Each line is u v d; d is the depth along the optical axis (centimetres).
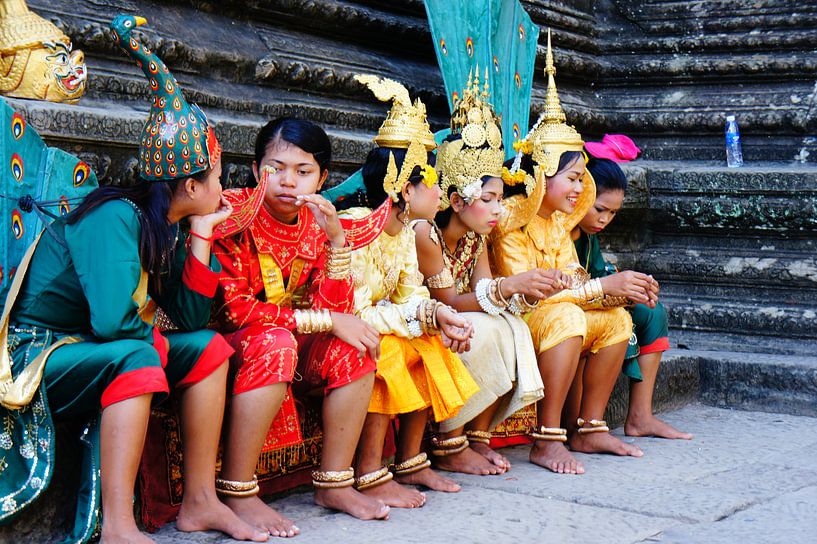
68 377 247
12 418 250
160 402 256
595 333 380
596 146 537
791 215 530
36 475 248
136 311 253
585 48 611
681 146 598
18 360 251
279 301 299
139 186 262
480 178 345
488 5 471
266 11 425
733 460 378
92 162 321
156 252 257
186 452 271
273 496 315
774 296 536
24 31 308
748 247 549
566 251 397
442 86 495
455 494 322
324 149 296
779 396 479
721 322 537
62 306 256
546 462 358
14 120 270
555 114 386
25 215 274
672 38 605
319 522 288
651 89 609
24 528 254
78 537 253
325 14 443
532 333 365
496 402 360
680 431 427
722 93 590
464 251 363
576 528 286
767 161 575
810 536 282
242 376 277
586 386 387
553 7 591
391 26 475
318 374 298
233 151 371
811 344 517
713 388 495
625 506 309
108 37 354
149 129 257
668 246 570
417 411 326
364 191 348
